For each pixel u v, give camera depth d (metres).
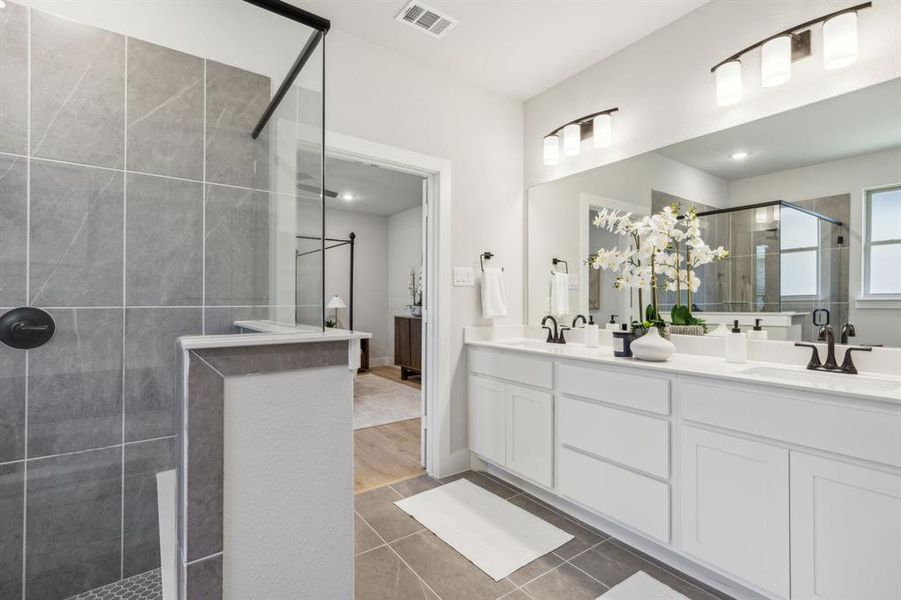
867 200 1.63
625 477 1.86
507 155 3.07
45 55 1.51
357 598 1.60
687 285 2.17
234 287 1.83
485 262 2.93
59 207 1.53
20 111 1.47
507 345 2.65
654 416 1.77
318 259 1.43
